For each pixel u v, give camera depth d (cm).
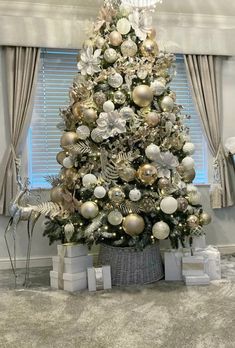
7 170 342
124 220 268
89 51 291
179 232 284
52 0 347
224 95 397
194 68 381
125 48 286
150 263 288
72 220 281
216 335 190
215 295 252
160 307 232
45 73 365
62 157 306
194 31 378
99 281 270
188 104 393
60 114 320
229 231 394
